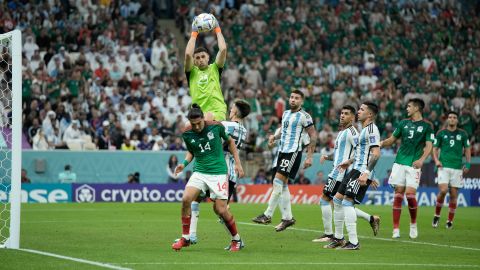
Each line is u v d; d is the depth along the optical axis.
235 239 34.31
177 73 92.12
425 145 44.03
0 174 63.53
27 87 81.50
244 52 97.88
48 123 78.56
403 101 98.94
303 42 101.31
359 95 96.25
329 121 91.44
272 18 102.62
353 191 35.66
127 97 85.25
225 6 104.31
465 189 81.75
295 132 43.28
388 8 110.50
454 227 51.97
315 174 82.25
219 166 33.25
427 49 108.00
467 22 114.06
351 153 38.28
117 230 43.53
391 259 32.22
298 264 29.91
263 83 96.19
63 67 87.12
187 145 33.25
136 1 99.19
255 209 63.88
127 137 81.25
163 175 77.31
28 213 56.28
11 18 90.56
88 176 75.56
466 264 30.97
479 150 91.94
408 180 43.44
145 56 93.12
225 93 92.38
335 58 99.62
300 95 43.19
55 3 93.62
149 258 30.88
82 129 79.56
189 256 31.77
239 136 38.41
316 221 52.81
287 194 43.41
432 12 114.06
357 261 31.27
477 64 108.81
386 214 62.00
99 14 94.88
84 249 34.00
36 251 33.00
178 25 105.50
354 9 107.88
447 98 100.81
